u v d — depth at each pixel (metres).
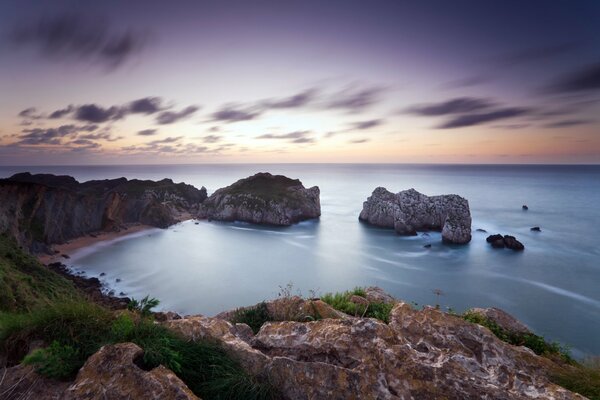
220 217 179.25
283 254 114.44
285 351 7.23
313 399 5.88
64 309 6.99
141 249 120.31
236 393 5.89
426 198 145.12
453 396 5.77
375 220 157.00
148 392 5.12
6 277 36.19
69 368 5.74
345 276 90.69
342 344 6.94
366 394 5.83
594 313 63.72
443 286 79.81
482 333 7.73
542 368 7.25
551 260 96.25
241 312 11.12
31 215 112.94
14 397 5.20
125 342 6.26
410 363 6.31
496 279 82.75
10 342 6.42
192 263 104.12
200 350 6.54
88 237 132.38
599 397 6.62
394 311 8.62
